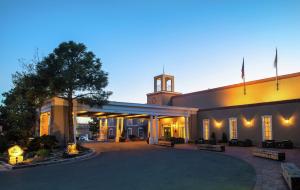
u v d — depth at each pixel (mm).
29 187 10016
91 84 22844
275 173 11562
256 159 16672
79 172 13070
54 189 9602
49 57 21844
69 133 23219
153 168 13883
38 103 25906
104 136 49188
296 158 16625
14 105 26672
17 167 15258
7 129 30141
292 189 7980
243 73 31859
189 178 11039
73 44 22188
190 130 35750
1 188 9984
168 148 26828
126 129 55906
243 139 29547
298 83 29125
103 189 9398
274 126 26750
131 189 9305
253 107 28938
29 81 22875
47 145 21938
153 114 32906
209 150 23484
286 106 25953
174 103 44719
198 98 40406
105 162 16547
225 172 12305
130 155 20375
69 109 23344
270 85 31734
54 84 21219
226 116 31906
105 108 28828
